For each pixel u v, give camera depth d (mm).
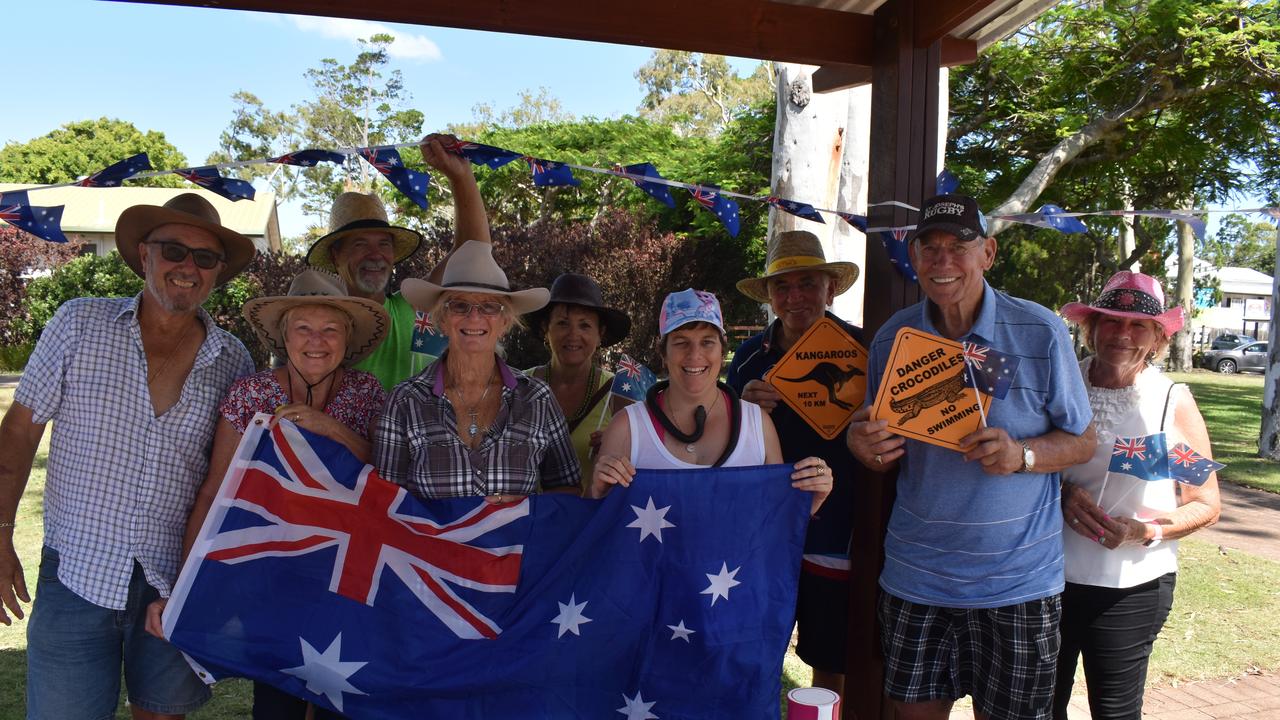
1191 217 3090
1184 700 4480
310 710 3166
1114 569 2984
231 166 3148
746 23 3289
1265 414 12172
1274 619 5645
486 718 2971
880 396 2877
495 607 2988
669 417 3107
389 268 4266
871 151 3422
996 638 2820
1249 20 13289
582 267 15188
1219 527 8281
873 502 3266
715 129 41125
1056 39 14797
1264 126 14633
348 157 3352
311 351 2967
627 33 3205
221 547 2834
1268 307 52625
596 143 29344
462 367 2963
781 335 3854
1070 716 4324
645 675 3061
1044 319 2789
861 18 3395
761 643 3084
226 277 3199
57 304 21375
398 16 3004
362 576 2918
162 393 2914
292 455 2900
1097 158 15672
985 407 2793
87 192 33469
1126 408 3021
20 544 6496
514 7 3070
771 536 3084
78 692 2832
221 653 2805
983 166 17641
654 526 3023
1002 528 2783
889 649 3010
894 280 3305
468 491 2936
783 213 7137
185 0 2834
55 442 2867
